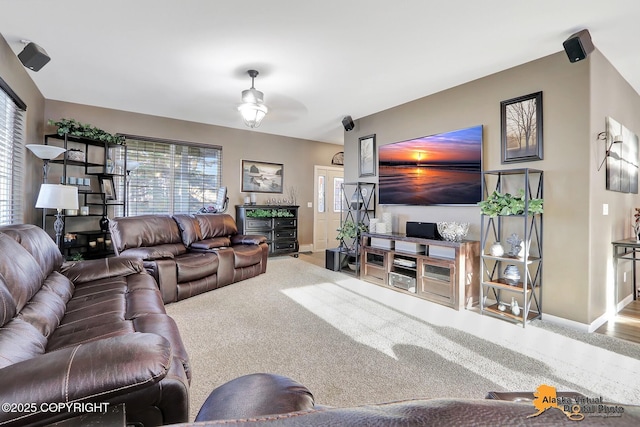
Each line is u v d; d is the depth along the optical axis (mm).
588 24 2369
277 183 6426
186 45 2764
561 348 2301
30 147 3207
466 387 1800
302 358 2115
